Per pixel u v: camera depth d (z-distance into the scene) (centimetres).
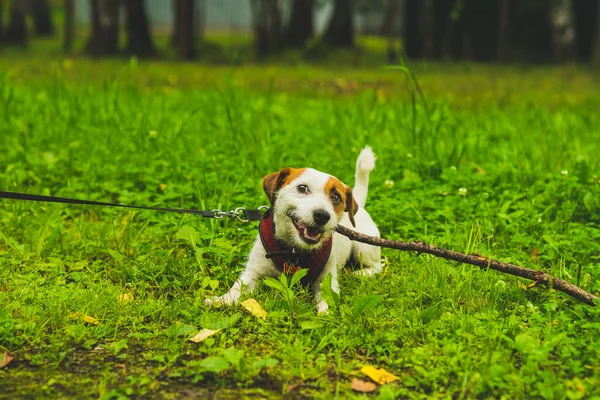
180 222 190
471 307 156
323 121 312
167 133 275
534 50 897
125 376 130
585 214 210
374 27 1630
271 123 297
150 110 323
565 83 617
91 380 128
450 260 175
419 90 255
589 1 874
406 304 156
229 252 177
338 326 144
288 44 968
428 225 201
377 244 161
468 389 127
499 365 132
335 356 136
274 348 139
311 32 980
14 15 960
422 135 256
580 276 170
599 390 126
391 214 202
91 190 221
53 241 180
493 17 900
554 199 216
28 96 365
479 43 907
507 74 710
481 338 141
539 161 255
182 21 820
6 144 261
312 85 537
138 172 230
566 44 849
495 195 220
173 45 948
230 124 267
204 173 213
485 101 457
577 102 459
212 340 138
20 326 141
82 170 235
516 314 154
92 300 153
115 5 823
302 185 151
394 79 597
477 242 186
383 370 132
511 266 157
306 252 155
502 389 127
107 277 170
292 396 125
